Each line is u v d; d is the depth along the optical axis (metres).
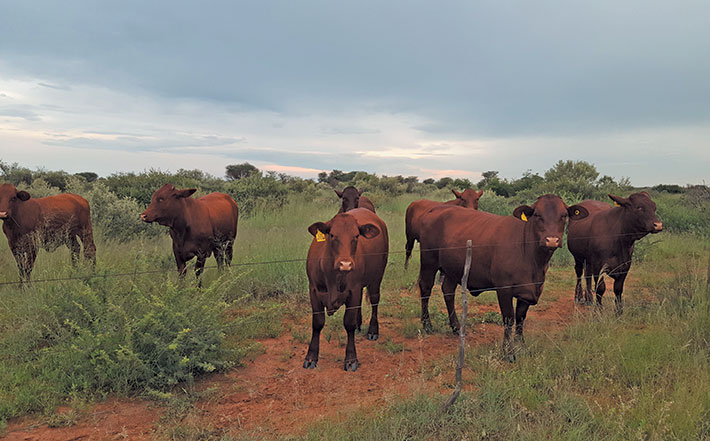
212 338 5.26
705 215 15.81
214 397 4.64
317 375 5.22
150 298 5.68
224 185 21.02
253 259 9.38
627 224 7.07
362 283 5.64
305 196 22.59
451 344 6.24
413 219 8.93
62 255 8.81
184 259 8.17
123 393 4.61
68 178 15.66
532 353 5.39
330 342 6.30
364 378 5.14
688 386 4.39
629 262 7.27
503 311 5.73
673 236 13.74
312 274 5.41
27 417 4.15
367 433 3.77
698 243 12.95
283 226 14.90
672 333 5.75
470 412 4.05
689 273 8.48
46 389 4.53
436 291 9.07
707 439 3.56
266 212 17.19
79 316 5.60
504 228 5.76
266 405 4.48
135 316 5.13
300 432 3.91
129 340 4.85
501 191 29.30
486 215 6.33
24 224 8.08
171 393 4.64
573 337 5.89
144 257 6.78
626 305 7.45
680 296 7.18
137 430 4.00
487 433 3.78
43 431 3.94
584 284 9.62
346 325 5.43
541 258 5.38
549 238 5.06
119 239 11.23
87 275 6.04
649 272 10.16
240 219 15.97
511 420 3.87
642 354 5.13
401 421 3.91
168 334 5.04
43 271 7.41
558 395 4.33
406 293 8.86
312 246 5.61
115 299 5.58
